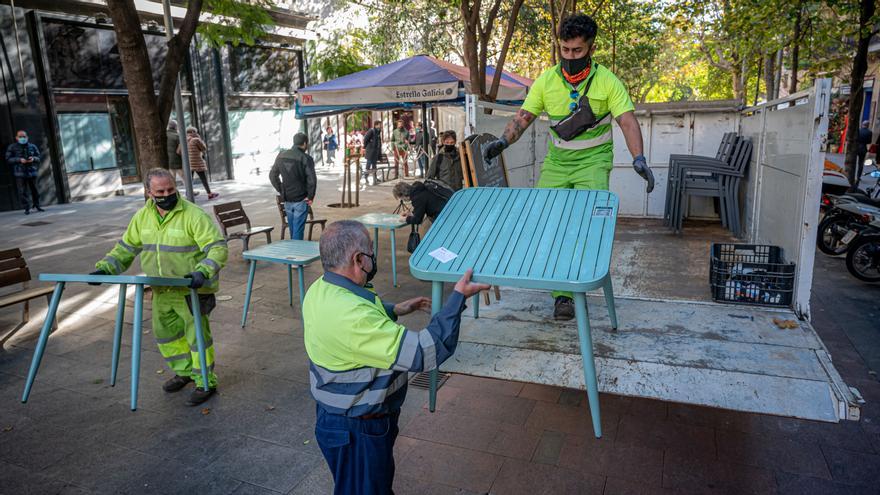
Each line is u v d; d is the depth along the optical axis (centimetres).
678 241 729
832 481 285
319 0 2130
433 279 277
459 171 804
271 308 606
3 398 413
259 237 957
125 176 1608
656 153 915
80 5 1418
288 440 354
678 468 299
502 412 358
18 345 514
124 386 431
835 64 1348
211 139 1816
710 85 2983
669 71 3181
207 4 760
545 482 294
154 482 314
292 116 2136
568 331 419
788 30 1227
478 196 339
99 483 315
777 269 448
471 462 313
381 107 1152
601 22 1838
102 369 462
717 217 888
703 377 346
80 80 1459
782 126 526
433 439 335
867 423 340
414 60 919
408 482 299
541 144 786
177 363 412
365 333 208
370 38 1652
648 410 350
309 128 2209
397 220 676
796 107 466
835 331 526
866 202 779
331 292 217
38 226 1106
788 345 376
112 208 1338
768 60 1552
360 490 225
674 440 321
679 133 898
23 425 376
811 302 611
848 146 1059
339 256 220
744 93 1870
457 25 1852
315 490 305
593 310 455
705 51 2292
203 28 752
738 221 762
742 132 834
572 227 299
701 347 379
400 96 831
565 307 436
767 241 589
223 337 525
